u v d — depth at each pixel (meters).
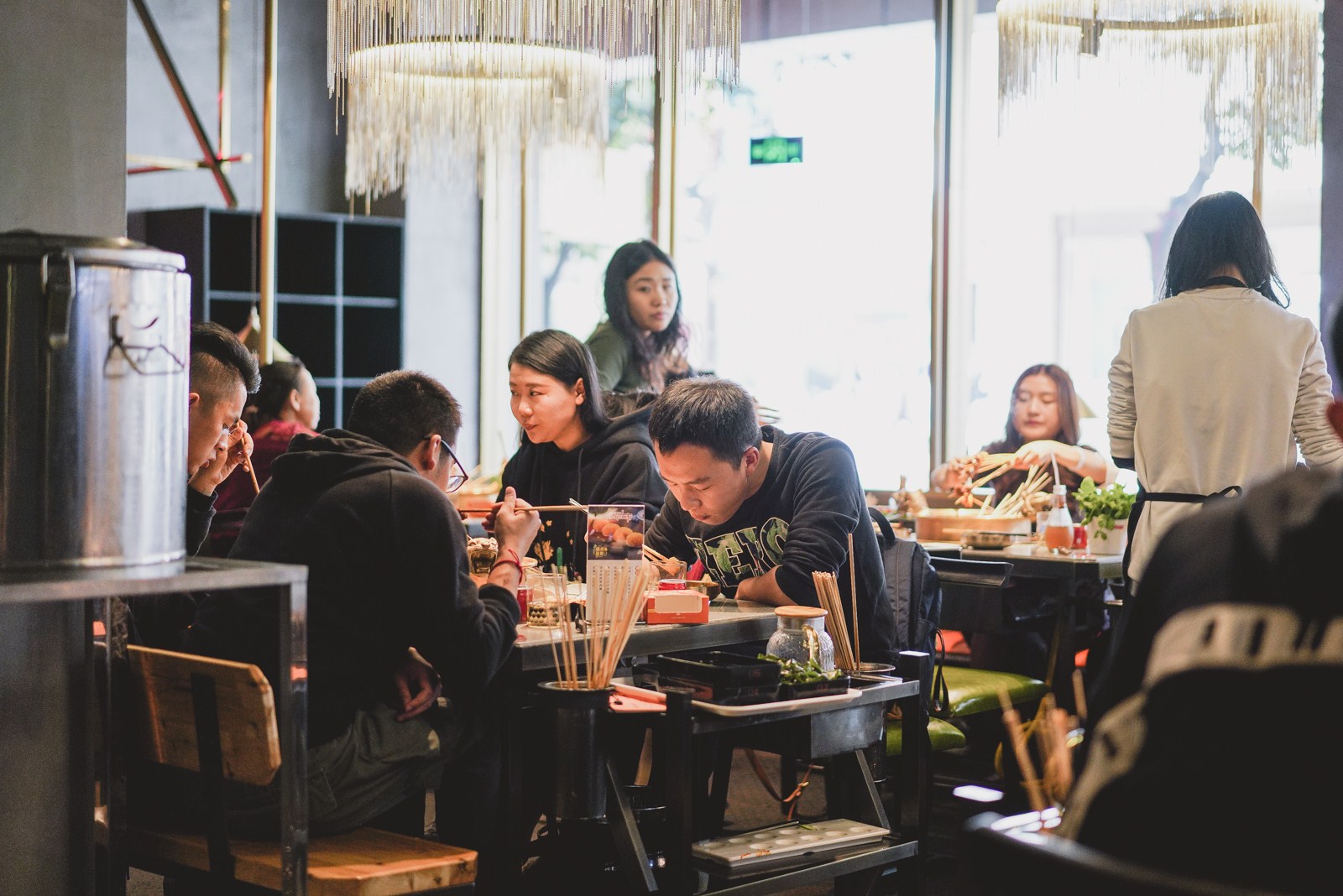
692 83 3.84
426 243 7.66
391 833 2.41
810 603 2.96
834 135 6.51
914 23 6.25
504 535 2.71
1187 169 5.54
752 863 2.47
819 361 6.60
